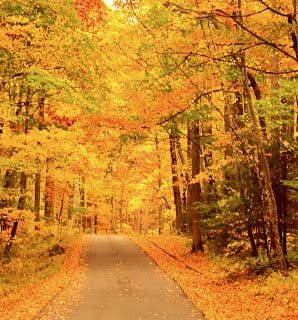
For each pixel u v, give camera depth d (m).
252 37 12.52
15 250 26.44
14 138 19.72
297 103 18.73
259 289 14.83
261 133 17.47
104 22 23.00
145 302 13.97
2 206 22.92
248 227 18.30
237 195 18.50
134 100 18.84
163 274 20.23
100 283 17.81
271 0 11.92
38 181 29.05
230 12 12.19
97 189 47.41
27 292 16.66
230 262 20.97
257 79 18.69
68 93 18.81
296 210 18.50
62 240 33.94
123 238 42.50
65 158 24.98
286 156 17.69
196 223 26.06
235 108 20.77
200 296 14.91
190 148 30.48
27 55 18.61
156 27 16.53
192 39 14.83
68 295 15.20
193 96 17.94
